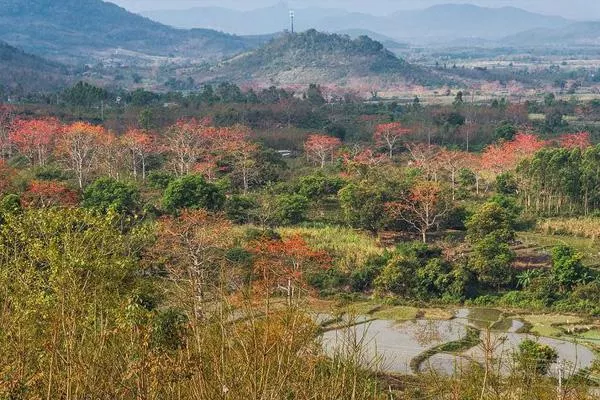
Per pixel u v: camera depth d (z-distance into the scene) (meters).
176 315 20.95
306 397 15.99
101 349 15.97
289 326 17.53
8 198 56.44
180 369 14.94
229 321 17.50
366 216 70.75
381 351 44.91
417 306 56.59
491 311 55.56
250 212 73.50
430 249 64.25
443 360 43.47
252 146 96.25
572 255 59.31
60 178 85.00
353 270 60.78
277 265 51.25
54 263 23.47
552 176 80.19
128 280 27.95
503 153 96.75
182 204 69.44
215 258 49.16
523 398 24.59
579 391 27.88
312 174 91.31
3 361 16.78
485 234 65.62
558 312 54.81
